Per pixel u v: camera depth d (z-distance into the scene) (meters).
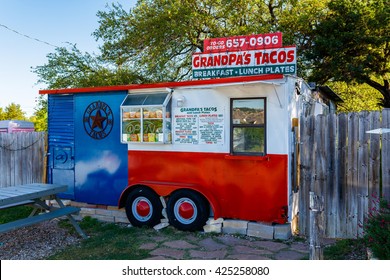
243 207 5.62
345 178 5.26
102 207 6.80
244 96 5.58
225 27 15.73
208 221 5.77
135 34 15.79
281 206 5.36
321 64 15.46
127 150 6.50
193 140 5.96
